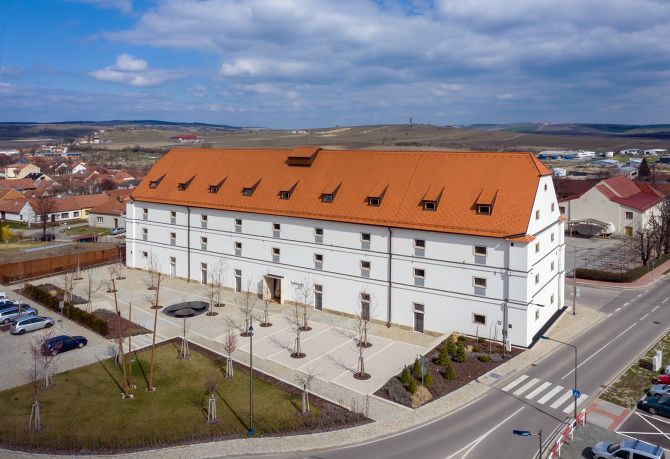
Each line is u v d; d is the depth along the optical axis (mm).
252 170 70812
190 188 74000
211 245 70938
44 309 63719
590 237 108625
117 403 40688
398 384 42750
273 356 49438
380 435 36000
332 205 60344
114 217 123688
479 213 51844
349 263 58844
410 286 55125
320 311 61562
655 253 89375
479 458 33156
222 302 65125
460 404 40156
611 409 39500
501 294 50219
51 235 113062
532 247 50281
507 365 46656
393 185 58469
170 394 42156
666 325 57719
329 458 33406
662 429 36750
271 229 64625
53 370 46688
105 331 55125
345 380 44438
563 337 53750
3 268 75188
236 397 41562
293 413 38844
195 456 33906
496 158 54875
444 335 53625
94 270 81000
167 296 67625
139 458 33750
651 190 120562
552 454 32781
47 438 35594
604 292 70812
